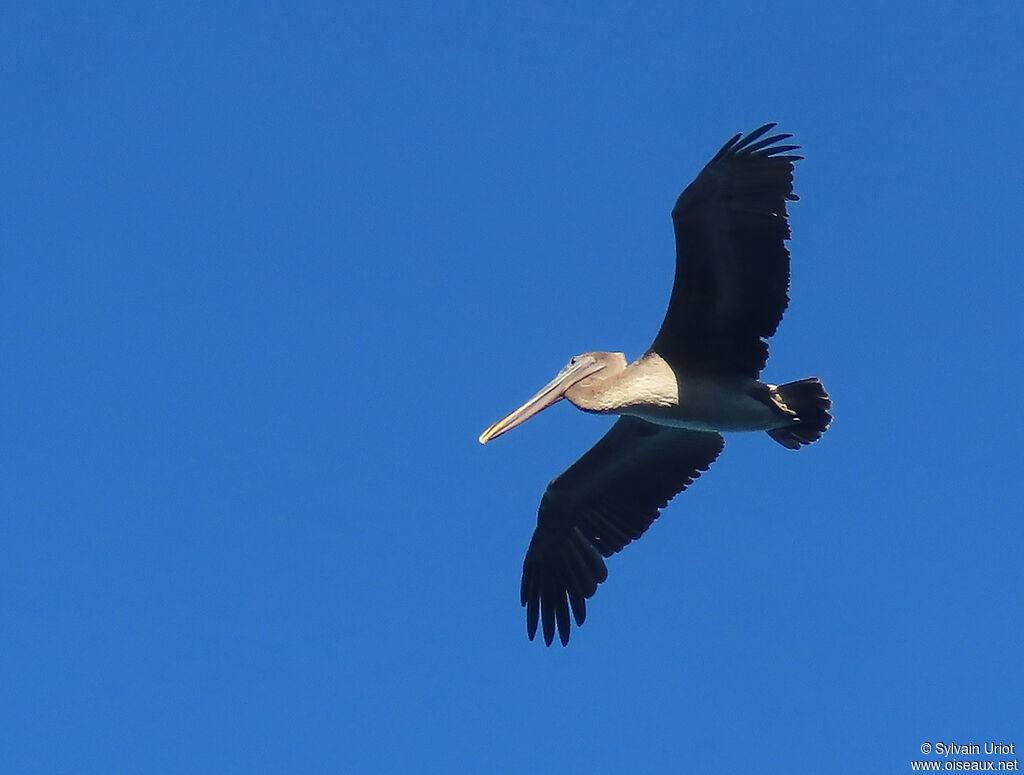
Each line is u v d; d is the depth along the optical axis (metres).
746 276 16.66
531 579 19.83
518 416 18.05
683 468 19.20
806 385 16.95
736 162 15.95
